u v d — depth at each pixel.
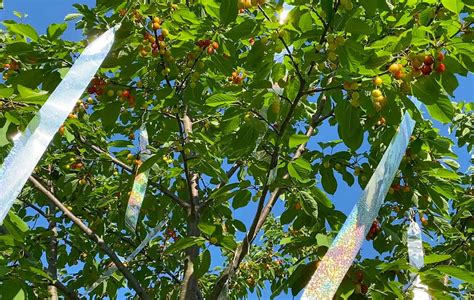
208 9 3.19
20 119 2.83
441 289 2.57
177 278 5.47
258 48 2.87
